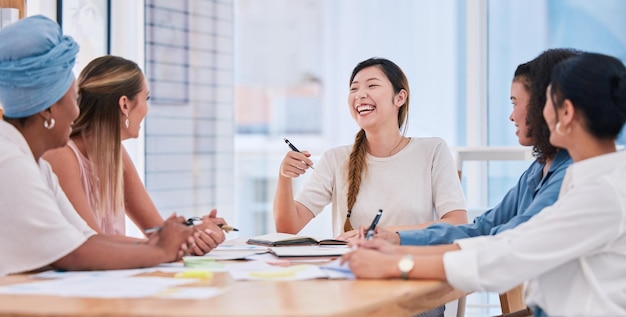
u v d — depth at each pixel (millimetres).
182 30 3885
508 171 3900
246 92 9133
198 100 4000
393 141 2596
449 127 4203
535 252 1477
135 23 3594
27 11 3014
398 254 1670
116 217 2209
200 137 4020
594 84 1508
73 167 2080
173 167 3850
